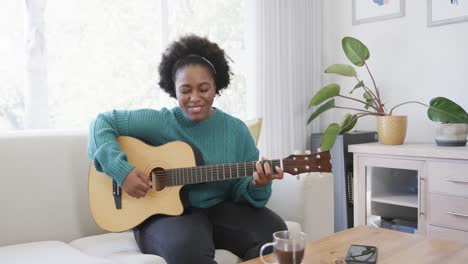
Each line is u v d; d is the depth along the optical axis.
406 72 2.67
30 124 1.96
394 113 2.74
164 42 2.36
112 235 1.60
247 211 1.50
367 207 2.43
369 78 2.86
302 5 2.86
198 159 1.52
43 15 1.98
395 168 2.30
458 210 2.04
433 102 2.28
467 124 2.20
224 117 1.66
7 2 1.92
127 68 2.28
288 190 1.77
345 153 2.52
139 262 1.23
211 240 1.34
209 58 1.69
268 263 1.04
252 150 1.68
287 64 2.76
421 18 2.59
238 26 2.68
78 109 2.13
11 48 1.94
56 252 1.26
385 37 2.77
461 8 2.41
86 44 2.14
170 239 1.28
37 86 1.97
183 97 1.55
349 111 2.97
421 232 2.20
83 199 1.64
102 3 2.19
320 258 1.09
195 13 2.49
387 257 1.09
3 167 1.46
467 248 1.17
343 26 2.99
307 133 2.93
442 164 2.09
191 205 1.52
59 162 1.59
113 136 1.50
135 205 1.47
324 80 3.05
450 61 2.48
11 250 1.30
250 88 2.64
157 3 2.37
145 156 1.52
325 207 1.82
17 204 1.48
